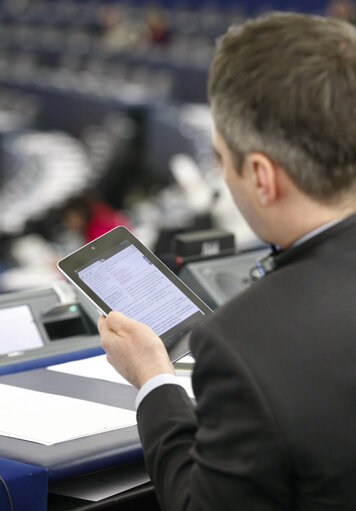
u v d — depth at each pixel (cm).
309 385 130
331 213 140
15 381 233
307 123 133
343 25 141
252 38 140
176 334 205
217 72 142
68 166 972
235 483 131
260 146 137
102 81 1338
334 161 134
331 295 136
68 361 249
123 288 209
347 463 130
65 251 708
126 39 1537
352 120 133
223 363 131
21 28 1812
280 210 142
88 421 205
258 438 128
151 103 1152
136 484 204
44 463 185
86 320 267
